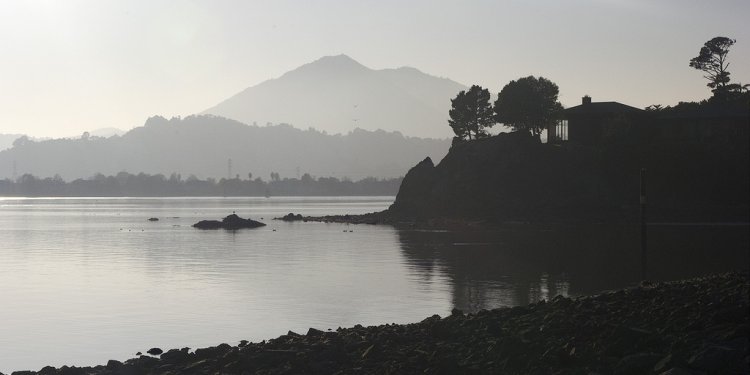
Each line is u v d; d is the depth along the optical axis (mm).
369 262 70062
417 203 161000
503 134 161500
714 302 24594
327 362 24078
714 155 145875
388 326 31438
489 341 24562
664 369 19219
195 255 79500
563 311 27234
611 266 63781
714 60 177250
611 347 21531
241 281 55969
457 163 161250
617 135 151375
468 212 149500
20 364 30547
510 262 68500
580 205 142375
